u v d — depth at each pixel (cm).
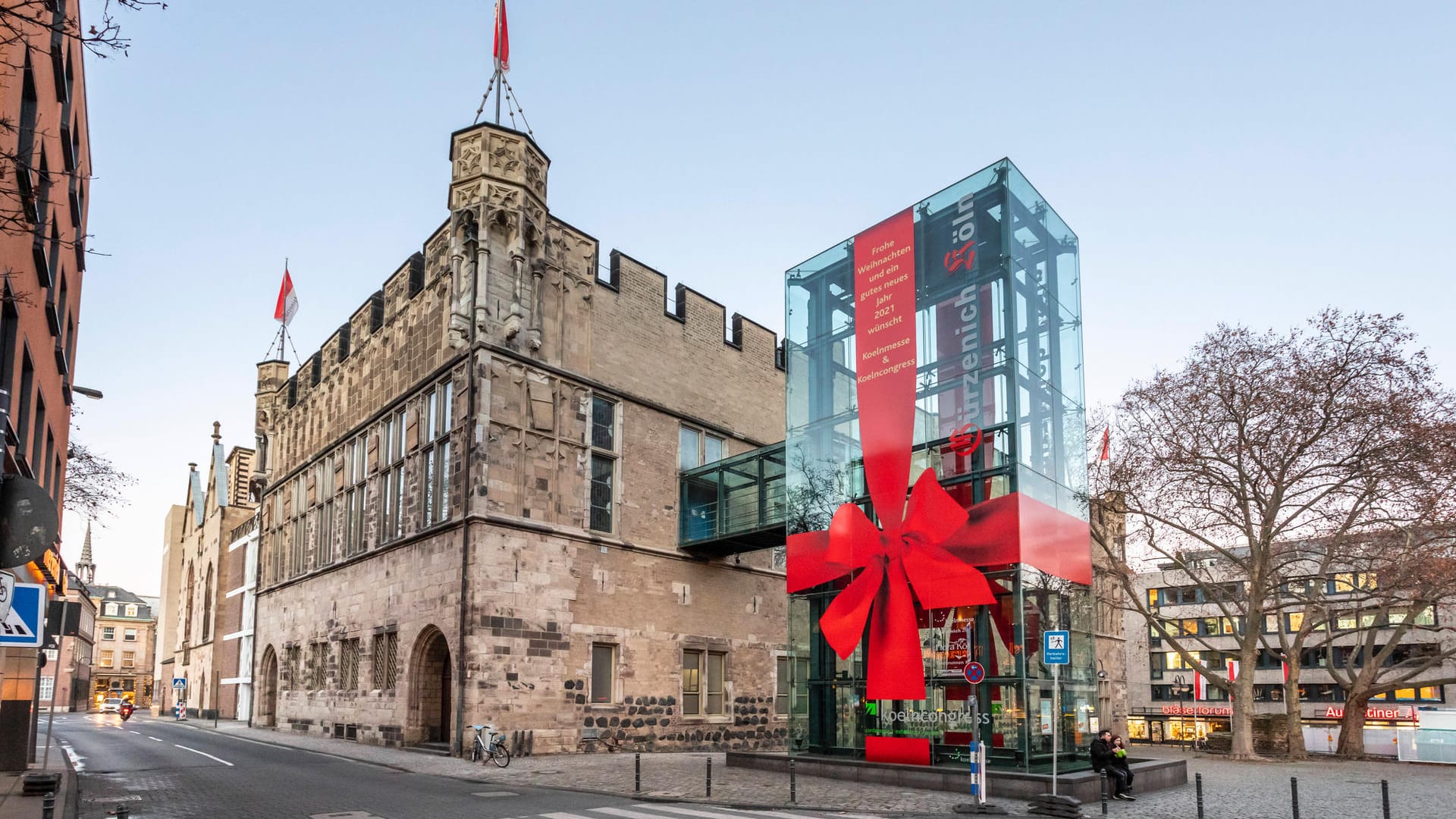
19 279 1473
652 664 3288
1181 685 6706
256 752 2917
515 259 3088
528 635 2908
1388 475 3203
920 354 2408
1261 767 2895
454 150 3183
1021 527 2123
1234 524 3494
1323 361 3297
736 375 3925
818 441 2633
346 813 1608
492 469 2919
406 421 3394
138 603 14062
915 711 2219
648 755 2908
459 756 2706
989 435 2225
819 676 2483
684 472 3594
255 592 4781
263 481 4788
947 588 2202
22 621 1016
